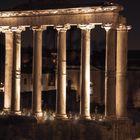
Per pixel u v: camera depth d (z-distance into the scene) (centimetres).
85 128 6500
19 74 7619
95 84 11700
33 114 7369
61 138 6362
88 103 7012
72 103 10412
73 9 7038
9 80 7769
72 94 10881
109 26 6794
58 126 6456
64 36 7212
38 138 6178
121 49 6888
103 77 11650
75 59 12450
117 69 6894
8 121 6569
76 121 6744
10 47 7756
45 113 7856
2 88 11612
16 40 7619
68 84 11981
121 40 6888
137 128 7381
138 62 12388
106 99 6838
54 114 7669
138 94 11938
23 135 6066
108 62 6856
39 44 7406
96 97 11644
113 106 6831
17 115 7088
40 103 7425
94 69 11725
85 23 6988
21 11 7494
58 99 7169
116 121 6725
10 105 7700
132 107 10825
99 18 6888
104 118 6975
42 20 7350
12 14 7588
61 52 7200
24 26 7512
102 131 6475
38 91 7400
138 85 11975
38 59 7400
